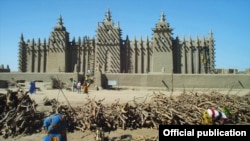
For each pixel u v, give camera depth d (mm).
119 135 13914
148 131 14586
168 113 15500
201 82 44781
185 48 60969
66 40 63312
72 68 63906
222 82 44344
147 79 46156
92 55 63219
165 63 59250
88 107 15914
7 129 13789
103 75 47156
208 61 60625
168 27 59594
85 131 14508
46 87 43688
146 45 61406
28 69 64812
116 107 15961
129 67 61656
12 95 15375
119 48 61188
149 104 16516
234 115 16891
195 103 17891
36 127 14680
